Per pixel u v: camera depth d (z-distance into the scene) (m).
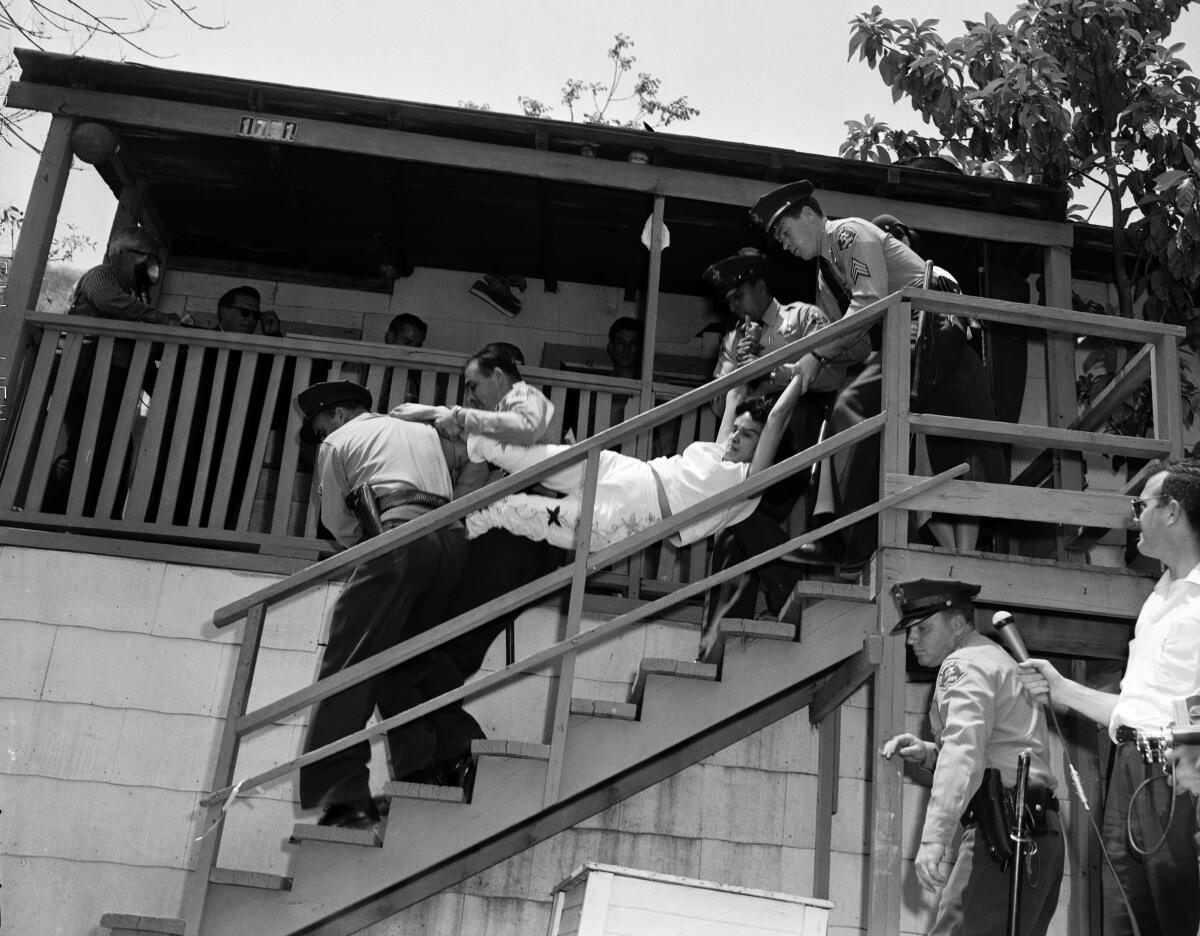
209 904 4.30
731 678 4.54
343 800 4.55
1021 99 8.12
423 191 7.65
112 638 5.73
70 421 6.71
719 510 4.93
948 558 4.61
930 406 5.21
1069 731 5.73
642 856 5.52
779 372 5.29
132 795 5.51
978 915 3.90
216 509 6.10
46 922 5.32
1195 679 3.70
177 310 8.44
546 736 5.75
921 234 7.57
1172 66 8.43
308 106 6.79
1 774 5.49
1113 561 6.67
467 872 5.41
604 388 6.54
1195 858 3.53
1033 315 4.85
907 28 8.78
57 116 6.69
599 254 8.34
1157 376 4.90
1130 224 8.05
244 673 4.36
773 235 5.40
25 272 6.32
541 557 5.11
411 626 4.96
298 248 8.40
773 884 5.54
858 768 5.73
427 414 5.08
